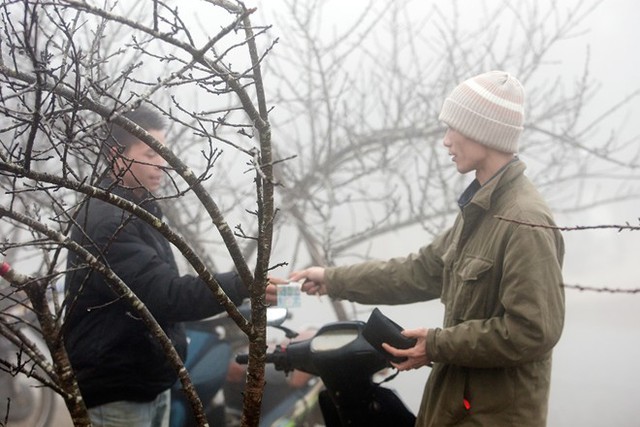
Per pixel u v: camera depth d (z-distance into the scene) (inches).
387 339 100.4
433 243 120.0
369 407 114.5
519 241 94.9
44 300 87.3
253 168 74.7
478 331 94.9
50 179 71.1
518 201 98.6
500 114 102.7
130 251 108.0
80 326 110.4
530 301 92.8
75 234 110.7
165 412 122.8
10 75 72.9
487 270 98.3
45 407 171.8
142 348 110.5
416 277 120.6
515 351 93.4
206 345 151.9
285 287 119.8
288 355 116.8
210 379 148.1
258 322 80.9
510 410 97.6
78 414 84.3
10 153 73.6
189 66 72.2
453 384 100.6
